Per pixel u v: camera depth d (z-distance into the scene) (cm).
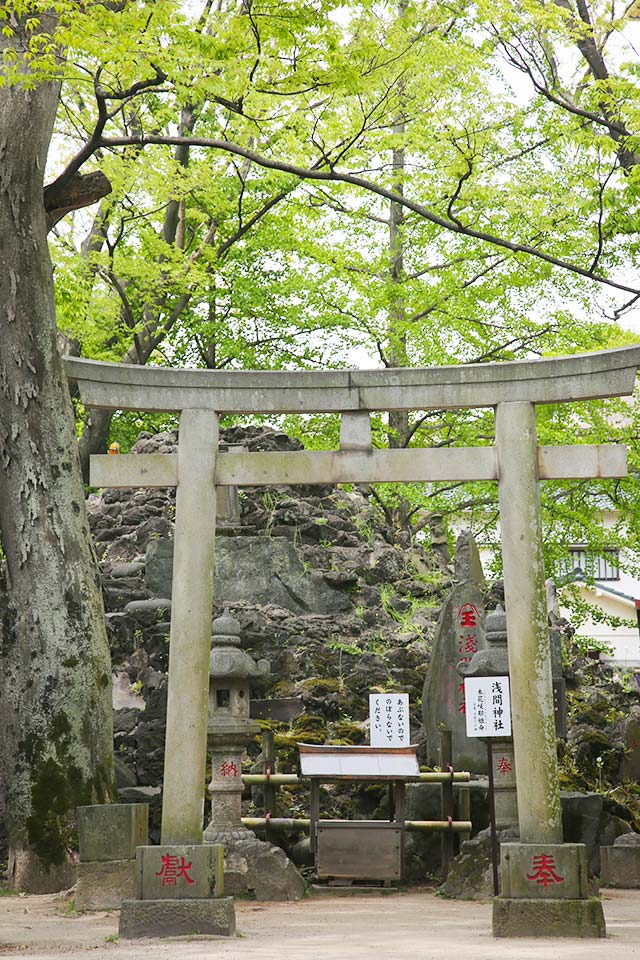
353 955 686
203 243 2181
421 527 2161
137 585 1655
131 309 2259
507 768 1077
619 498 2117
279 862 1045
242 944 747
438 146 1594
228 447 1916
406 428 2331
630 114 1407
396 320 2203
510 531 845
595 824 1175
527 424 861
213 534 865
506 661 1094
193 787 820
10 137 1190
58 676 1151
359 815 1261
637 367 849
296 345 2359
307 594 1661
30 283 1205
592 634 3175
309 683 1452
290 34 1250
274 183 2103
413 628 1631
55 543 1177
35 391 1196
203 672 838
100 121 1262
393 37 1377
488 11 1337
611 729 1442
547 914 779
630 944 735
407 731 1129
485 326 2197
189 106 2094
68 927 846
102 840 941
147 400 880
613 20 1467
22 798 1127
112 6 1246
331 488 1917
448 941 758
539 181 1752
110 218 2128
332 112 1459
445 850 1149
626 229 1534
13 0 1075
